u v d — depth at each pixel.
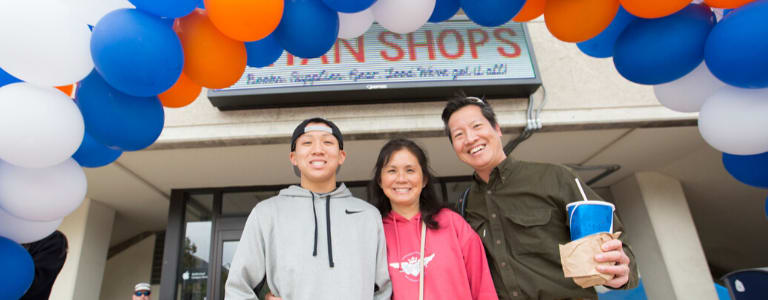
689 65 1.45
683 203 5.06
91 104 1.25
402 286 1.59
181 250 4.48
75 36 1.14
